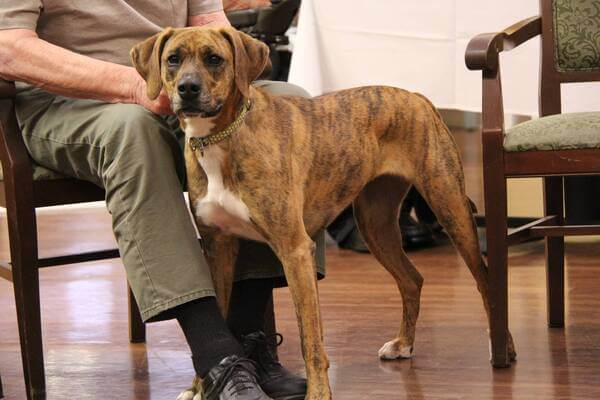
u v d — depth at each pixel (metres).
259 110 2.49
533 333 3.26
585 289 3.85
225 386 2.39
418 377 2.81
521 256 4.60
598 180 4.62
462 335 3.25
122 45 2.84
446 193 2.85
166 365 3.05
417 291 3.02
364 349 3.13
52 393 2.79
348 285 4.10
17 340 3.42
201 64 2.39
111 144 2.51
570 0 3.32
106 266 4.84
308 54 4.38
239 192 2.46
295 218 2.48
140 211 2.46
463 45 4.20
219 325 2.46
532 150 2.77
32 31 2.70
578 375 2.78
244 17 4.64
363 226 3.02
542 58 3.36
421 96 2.92
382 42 4.32
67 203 2.74
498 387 2.69
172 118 2.84
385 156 2.84
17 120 2.70
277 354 3.06
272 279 2.77
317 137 2.62
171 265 2.43
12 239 2.68
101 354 3.21
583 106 4.13
